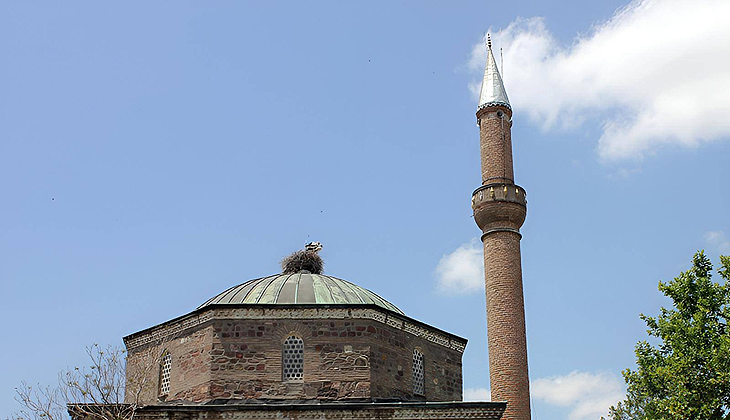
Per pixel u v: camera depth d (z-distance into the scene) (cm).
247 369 2964
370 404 2823
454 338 3438
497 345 3688
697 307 3469
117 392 3075
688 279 3547
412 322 3250
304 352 3003
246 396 2925
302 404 2819
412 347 3231
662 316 3619
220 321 3033
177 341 3139
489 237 3909
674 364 3294
